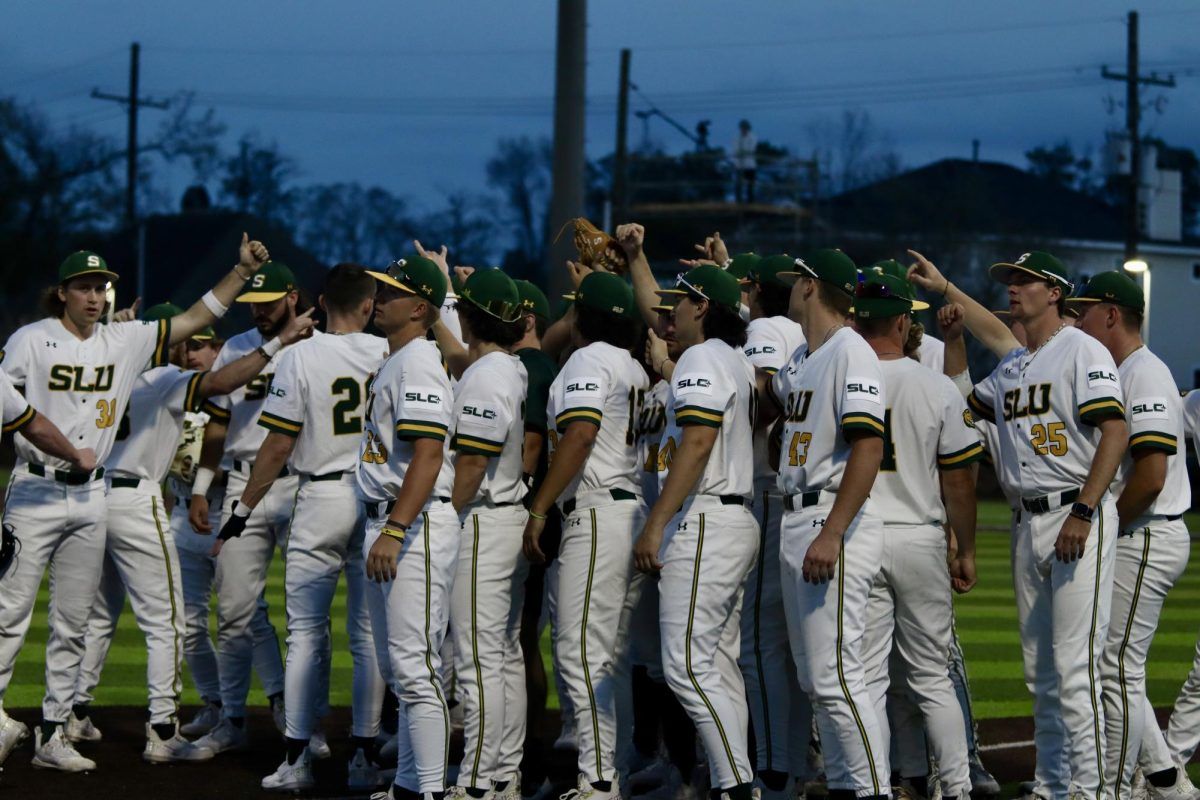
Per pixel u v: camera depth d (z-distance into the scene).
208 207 74.88
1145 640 9.44
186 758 10.88
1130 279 9.70
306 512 10.15
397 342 9.23
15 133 78.25
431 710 8.86
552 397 9.48
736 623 9.16
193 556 11.91
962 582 9.33
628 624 9.58
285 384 10.06
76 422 10.42
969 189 65.38
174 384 10.97
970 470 8.94
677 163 70.88
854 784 8.18
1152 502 9.32
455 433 9.17
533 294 10.45
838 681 8.22
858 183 77.69
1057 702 8.96
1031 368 9.01
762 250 60.34
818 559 8.04
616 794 9.34
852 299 8.71
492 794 9.43
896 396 8.71
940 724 8.93
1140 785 9.80
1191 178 109.19
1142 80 57.88
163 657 10.91
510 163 98.06
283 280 11.23
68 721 11.43
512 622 9.75
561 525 9.64
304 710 10.02
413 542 8.87
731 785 8.48
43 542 10.37
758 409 9.55
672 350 10.45
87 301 10.47
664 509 8.51
